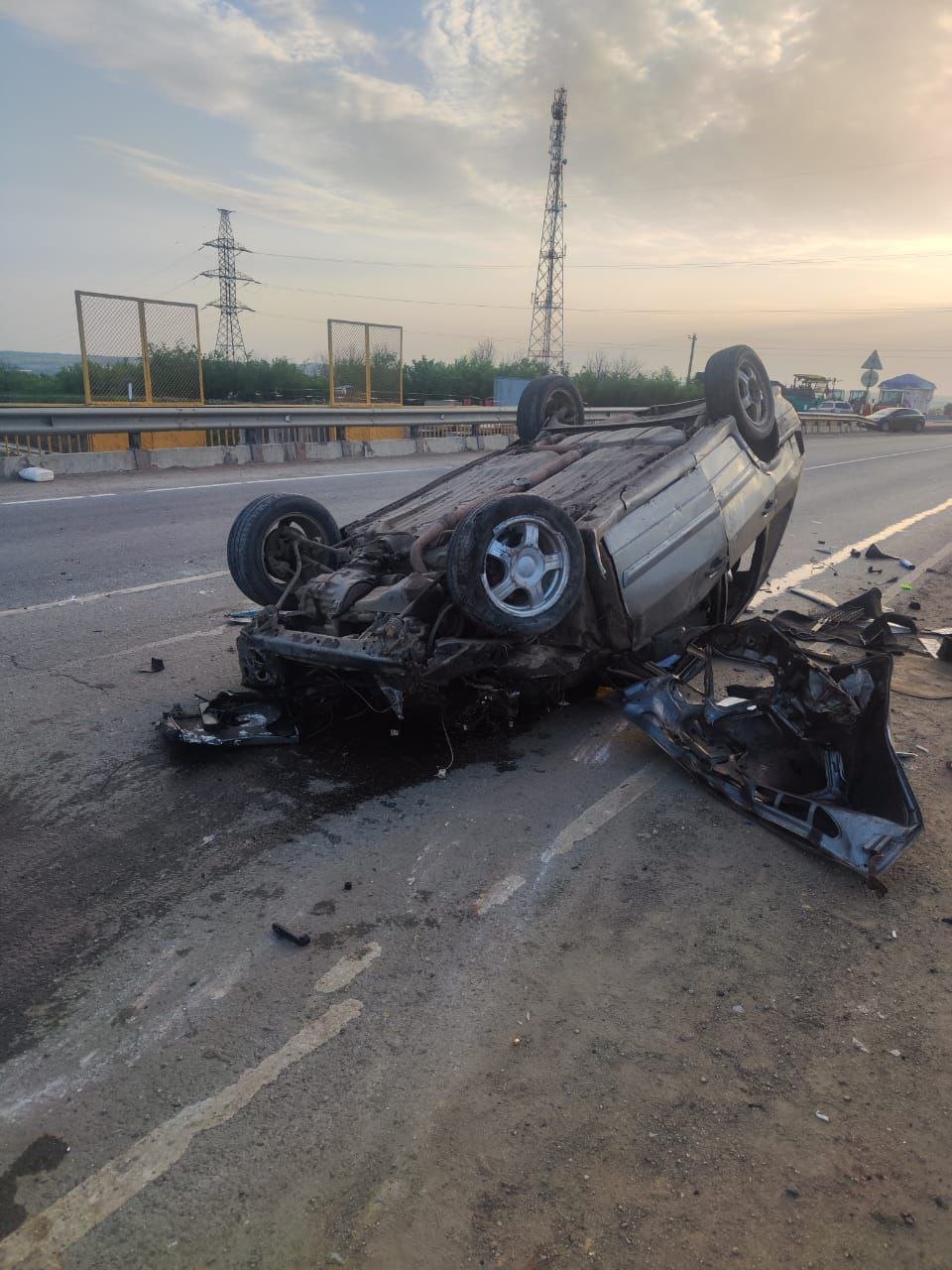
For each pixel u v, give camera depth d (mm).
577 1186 2109
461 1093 2383
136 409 15781
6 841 3641
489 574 4125
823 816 3588
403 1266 1919
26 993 2764
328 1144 2227
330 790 4121
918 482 17328
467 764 4406
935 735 4871
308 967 2887
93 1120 2297
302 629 4684
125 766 4324
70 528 10102
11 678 5477
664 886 3369
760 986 2816
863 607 6711
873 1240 1980
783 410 6484
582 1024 2645
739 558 5707
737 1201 2074
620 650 4840
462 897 3285
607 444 5680
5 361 39812
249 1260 1938
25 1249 1963
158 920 3139
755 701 4223
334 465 17422
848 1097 2379
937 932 3105
